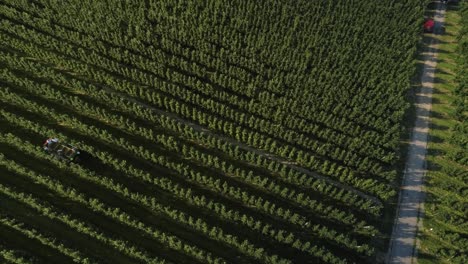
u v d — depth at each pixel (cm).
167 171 5422
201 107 6072
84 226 4734
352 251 4897
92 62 6450
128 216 4816
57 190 5084
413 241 5044
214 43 6819
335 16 7344
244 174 5306
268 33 6900
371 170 5516
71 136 5659
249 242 4866
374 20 7344
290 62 6538
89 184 5212
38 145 5516
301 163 5622
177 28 6925
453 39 7581
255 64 6456
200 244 4834
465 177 5531
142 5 7131
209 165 5516
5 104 5916
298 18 7062
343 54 6769
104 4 7075
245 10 7262
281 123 5944
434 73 6962
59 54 6600
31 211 4950
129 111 5969
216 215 5059
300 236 4969
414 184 5572
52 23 6950
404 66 6669
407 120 6275
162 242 4800
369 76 6531
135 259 4672
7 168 5262
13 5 7100
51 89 5872
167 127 5819
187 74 6469
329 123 5931
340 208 5269
